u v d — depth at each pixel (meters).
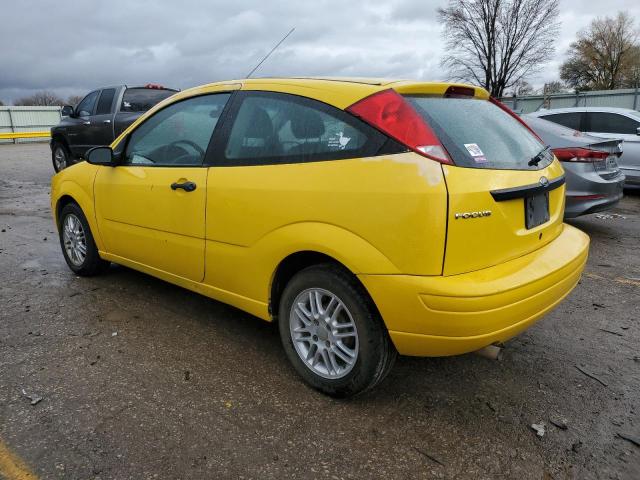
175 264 3.60
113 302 4.16
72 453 2.38
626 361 3.34
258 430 2.58
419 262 2.37
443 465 2.38
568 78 51.72
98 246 4.41
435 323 2.40
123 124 10.70
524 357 3.39
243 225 3.03
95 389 2.90
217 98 3.42
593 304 4.30
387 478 2.29
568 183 6.22
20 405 2.73
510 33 34.22
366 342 2.64
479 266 2.50
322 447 2.47
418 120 2.49
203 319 3.86
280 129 2.95
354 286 2.65
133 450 2.41
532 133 3.41
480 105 3.13
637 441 2.54
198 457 2.38
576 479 2.30
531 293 2.57
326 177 2.64
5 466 2.29
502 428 2.64
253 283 3.08
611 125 9.48
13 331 3.61
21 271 4.93
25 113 30.89
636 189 10.52
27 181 12.05
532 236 2.80
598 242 6.34
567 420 2.72
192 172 3.35
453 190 2.35
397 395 2.92
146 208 3.70
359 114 2.61
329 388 2.85
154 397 2.84
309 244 2.70
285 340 3.05
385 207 2.42
